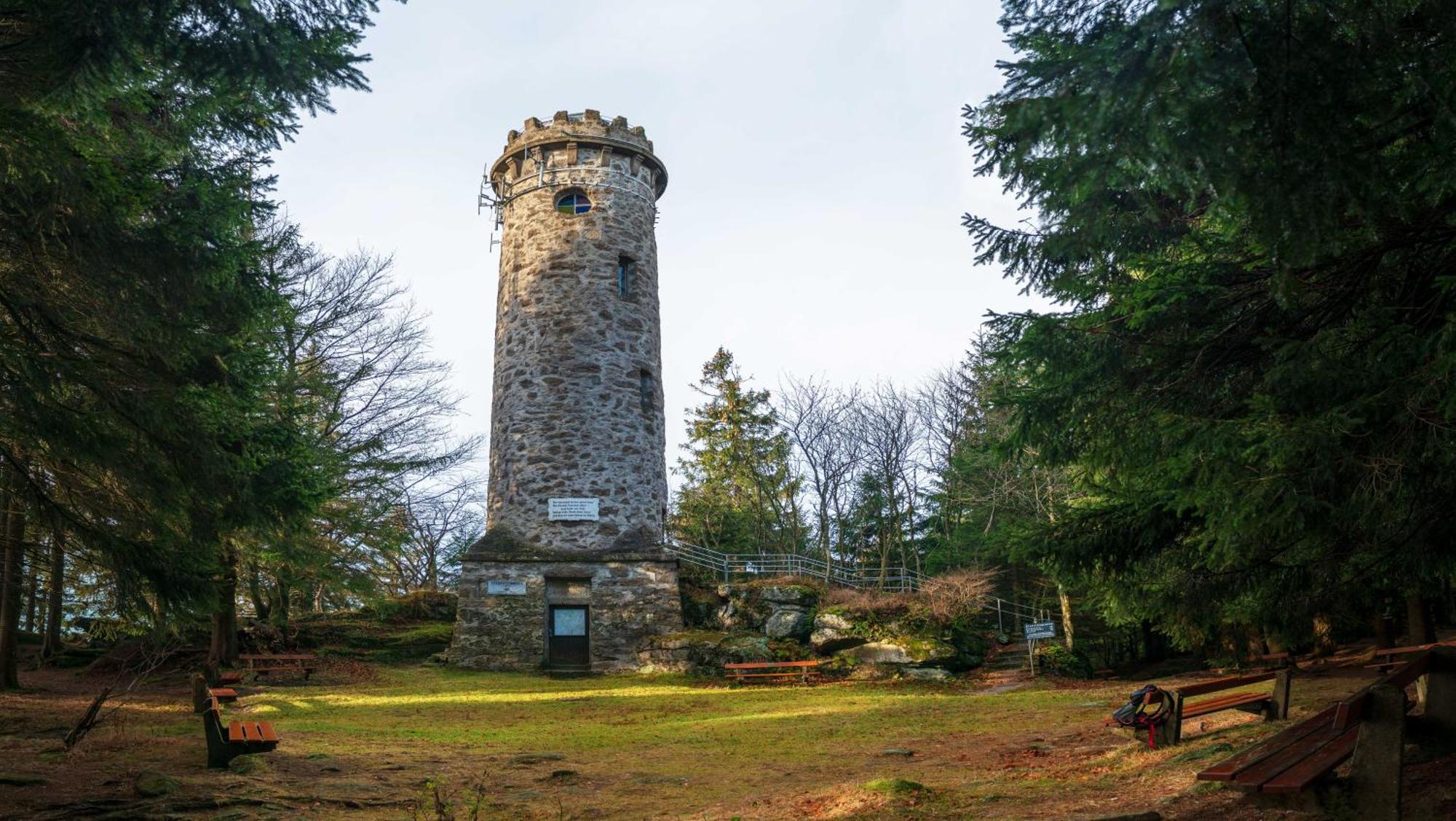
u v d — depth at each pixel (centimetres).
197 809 794
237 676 2111
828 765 1092
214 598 1041
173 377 1089
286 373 2083
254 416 1414
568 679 2339
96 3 623
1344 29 484
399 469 2544
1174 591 945
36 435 934
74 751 1056
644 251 2866
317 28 723
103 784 884
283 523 1257
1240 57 444
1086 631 2858
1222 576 905
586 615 2544
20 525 1459
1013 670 2312
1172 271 818
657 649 2438
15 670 1848
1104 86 448
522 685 2195
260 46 680
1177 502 820
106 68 667
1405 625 2317
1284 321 791
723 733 1434
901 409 3459
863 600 2442
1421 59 476
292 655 2338
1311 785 580
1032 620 2838
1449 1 474
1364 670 1543
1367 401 623
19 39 744
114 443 957
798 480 4034
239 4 654
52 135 766
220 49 681
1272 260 668
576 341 2698
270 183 1139
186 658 2317
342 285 2619
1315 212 477
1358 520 664
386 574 2612
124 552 989
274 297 1106
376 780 962
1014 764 980
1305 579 852
